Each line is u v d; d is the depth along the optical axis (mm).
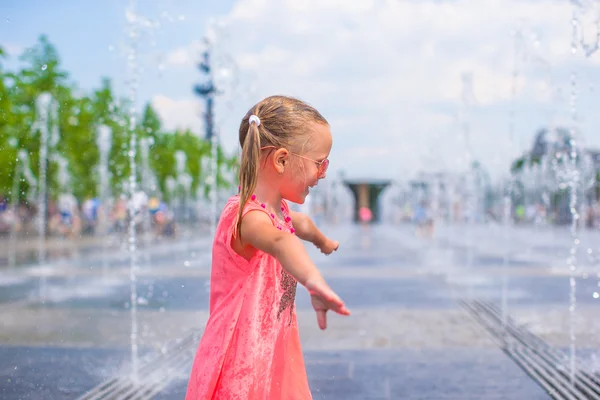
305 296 7688
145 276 10062
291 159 1678
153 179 25984
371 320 6023
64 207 24141
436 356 4551
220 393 1630
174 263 12781
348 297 7578
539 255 14555
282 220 1742
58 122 21891
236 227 1604
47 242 21312
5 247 18859
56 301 7406
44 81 20375
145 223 24438
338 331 5473
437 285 8766
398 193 51438
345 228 37250
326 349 4777
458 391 3680
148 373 4137
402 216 48094
